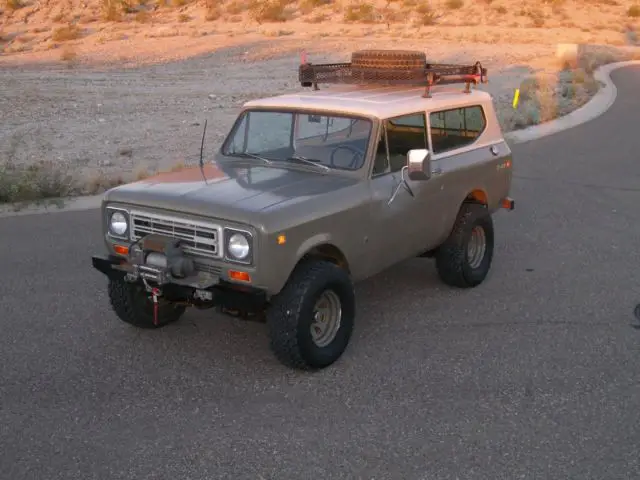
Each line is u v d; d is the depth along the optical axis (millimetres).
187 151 15492
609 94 25000
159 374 5812
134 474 4473
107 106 21109
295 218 5387
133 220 5805
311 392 5516
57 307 7207
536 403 5375
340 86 7629
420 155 5703
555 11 55500
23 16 49344
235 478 4441
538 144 16828
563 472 4527
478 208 7531
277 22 47656
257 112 6688
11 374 5789
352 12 48750
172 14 49625
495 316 7035
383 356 6145
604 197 11953
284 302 5535
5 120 18766
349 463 4605
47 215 10727
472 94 7613
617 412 5258
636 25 53656
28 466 4551
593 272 8375
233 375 5797
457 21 49938
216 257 5418
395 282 7949
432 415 5191
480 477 4465
